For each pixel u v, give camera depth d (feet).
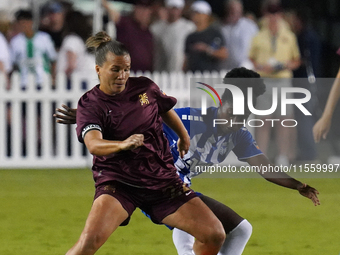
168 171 49.98
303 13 163.84
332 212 89.61
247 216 86.43
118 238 73.51
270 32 133.08
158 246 69.77
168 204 49.32
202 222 48.03
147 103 49.42
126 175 48.67
